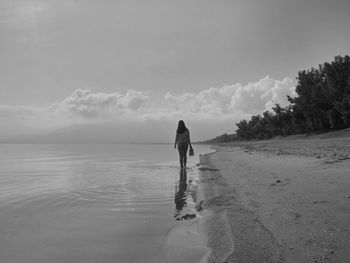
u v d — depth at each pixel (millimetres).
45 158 27891
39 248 3775
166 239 4102
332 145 22578
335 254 3182
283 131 72938
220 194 7012
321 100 52344
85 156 31375
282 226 4207
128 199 6875
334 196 5594
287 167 10914
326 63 51281
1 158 28266
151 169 14250
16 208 6000
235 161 16656
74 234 4344
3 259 3434
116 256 3512
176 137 14352
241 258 3262
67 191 7965
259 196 6352
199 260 3355
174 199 6863
